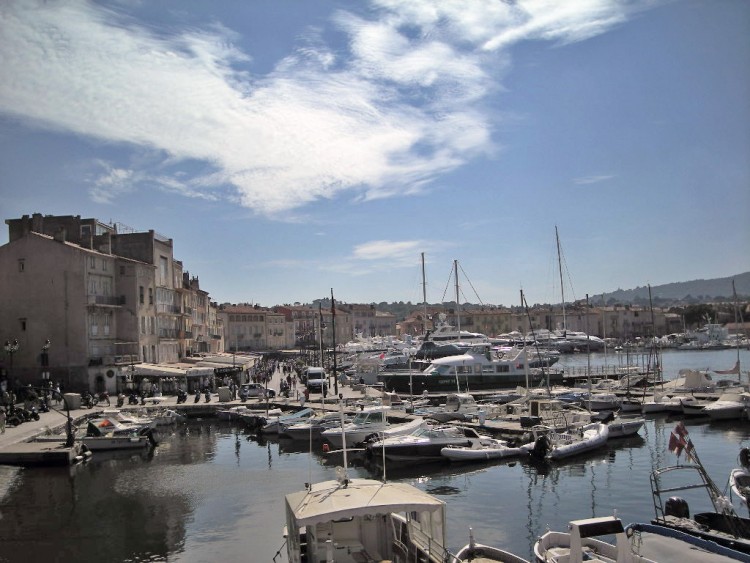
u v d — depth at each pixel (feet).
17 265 234.99
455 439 130.31
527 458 128.06
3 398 186.80
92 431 151.23
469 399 187.52
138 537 85.40
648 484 104.94
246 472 125.18
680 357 533.96
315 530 53.16
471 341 294.46
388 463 126.82
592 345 586.86
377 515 56.54
